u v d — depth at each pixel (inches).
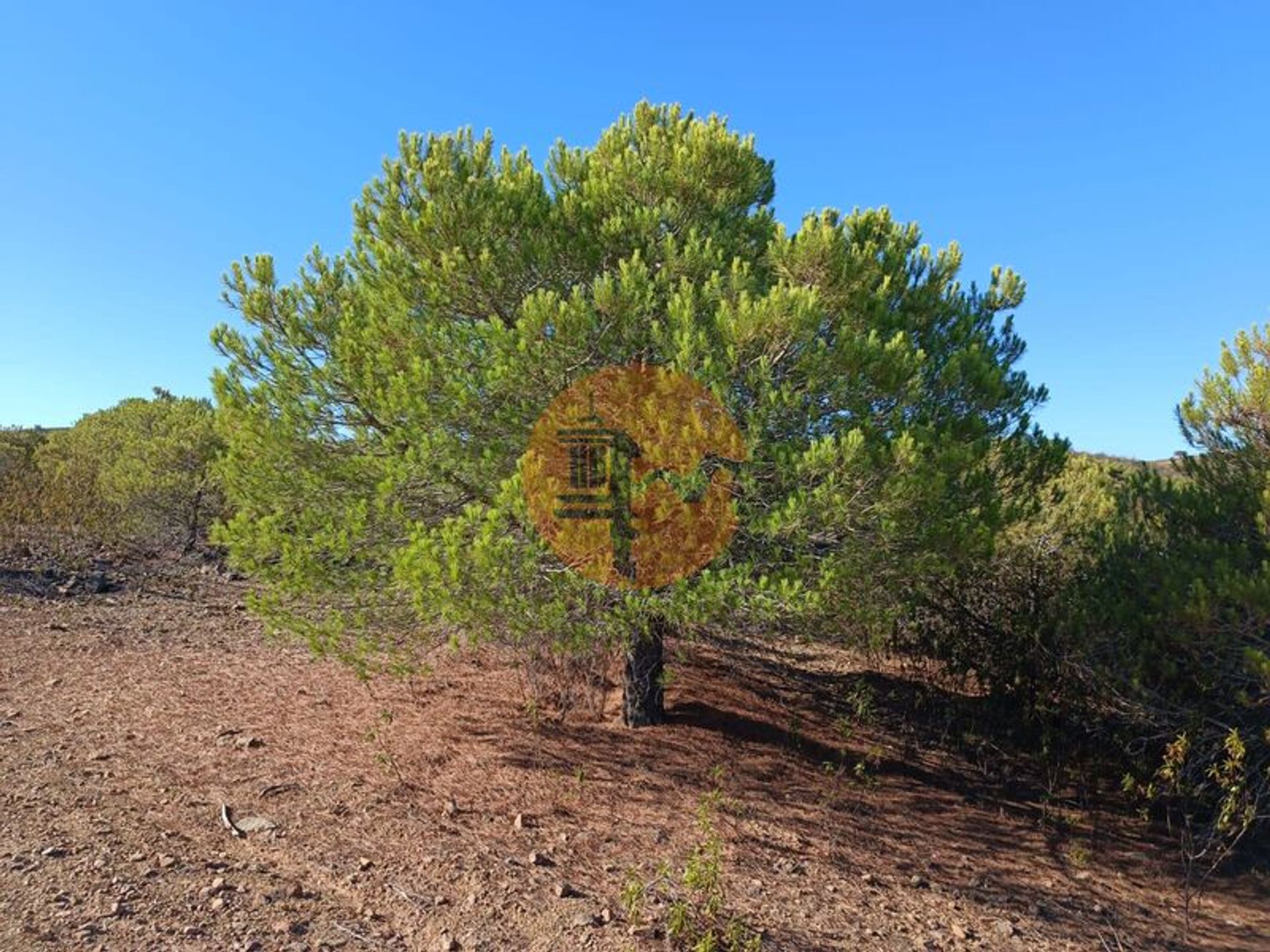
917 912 179.9
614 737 267.4
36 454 813.9
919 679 367.9
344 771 228.5
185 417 748.6
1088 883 210.5
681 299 212.8
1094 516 346.9
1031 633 303.6
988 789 273.9
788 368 217.9
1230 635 234.5
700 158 262.4
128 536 642.8
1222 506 257.3
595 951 146.7
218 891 155.8
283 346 257.8
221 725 264.1
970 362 240.7
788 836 210.8
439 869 174.7
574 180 290.0
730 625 218.7
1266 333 258.1
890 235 284.0
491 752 248.8
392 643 224.7
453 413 214.2
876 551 208.1
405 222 236.7
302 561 215.2
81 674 315.6
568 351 210.1
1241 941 187.9
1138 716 262.8
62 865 159.0
